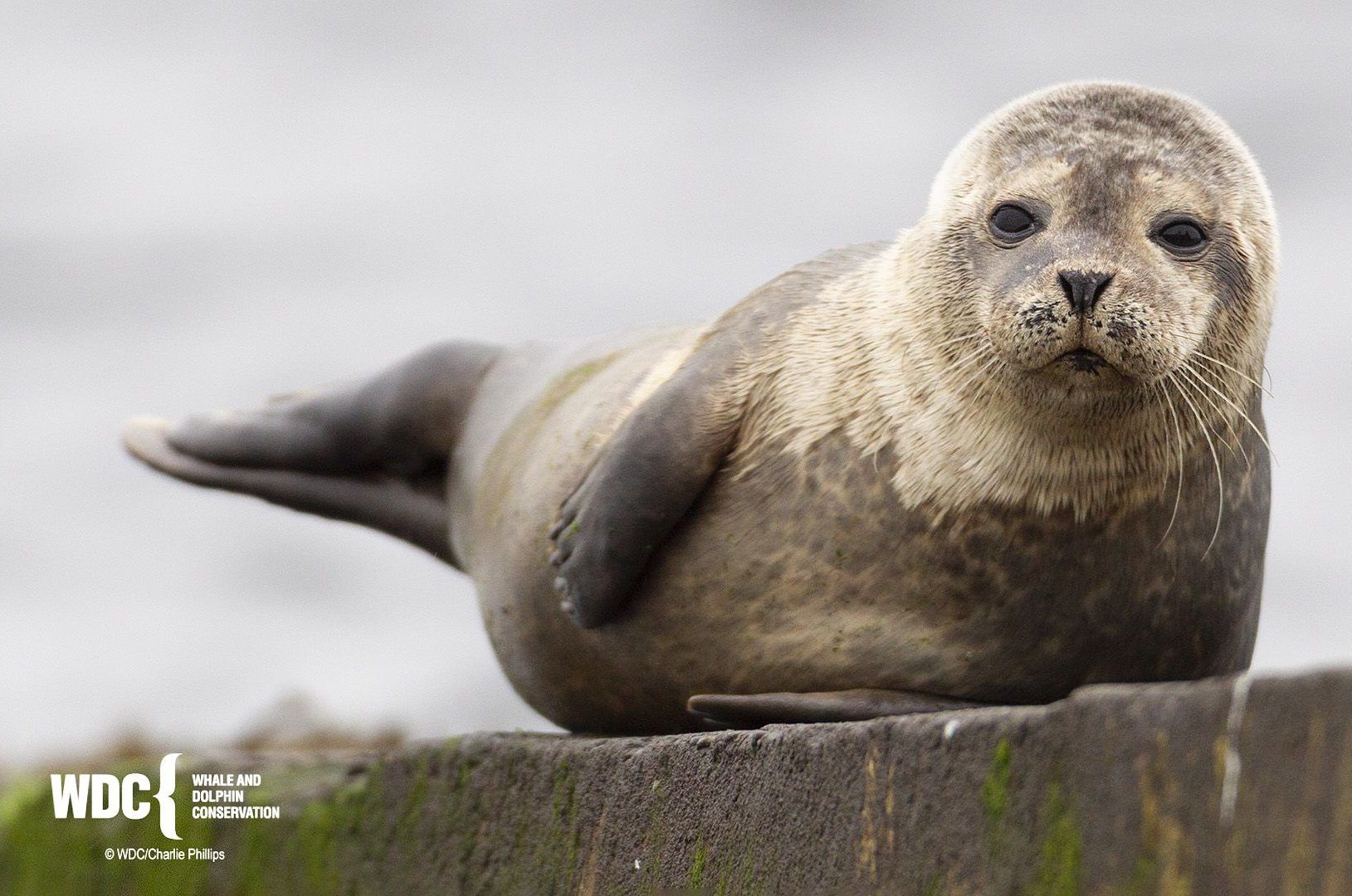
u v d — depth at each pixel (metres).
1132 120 23.95
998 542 23.72
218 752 36.62
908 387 24.48
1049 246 22.78
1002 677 24.22
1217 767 14.36
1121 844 15.10
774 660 24.88
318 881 29.36
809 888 19.09
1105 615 23.91
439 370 34.31
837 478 24.72
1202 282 23.03
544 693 28.98
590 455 27.66
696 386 25.97
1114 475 23.39
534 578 28.14
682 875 21.33
